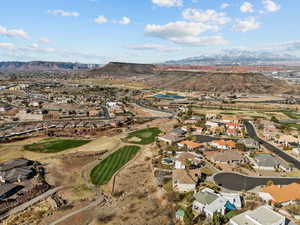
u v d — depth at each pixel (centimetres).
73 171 8788
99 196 7100
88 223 5862
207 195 6234
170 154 9900
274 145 11319
